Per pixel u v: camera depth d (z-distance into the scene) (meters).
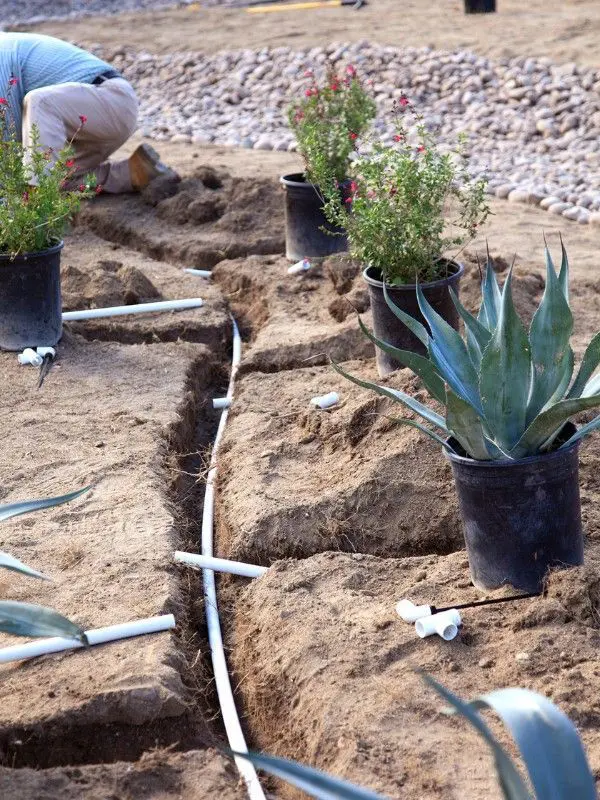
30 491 4.01
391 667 3.33
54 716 3.26
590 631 3.34
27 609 3.20
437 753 3.12
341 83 5.48
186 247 5.84
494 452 3.43
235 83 10.12
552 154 7.47
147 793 3.12
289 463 4.13
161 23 13.07
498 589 3.50
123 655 3.41
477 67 9.02
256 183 6.33
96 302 5.19
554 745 2.69
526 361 3.38
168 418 4.38
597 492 3.81
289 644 3.44
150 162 6.63
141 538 3.79
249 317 5.34
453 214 6.21
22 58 5.84
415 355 3.41
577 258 5.47
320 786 2.55
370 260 4.41
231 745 3.30
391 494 3.86
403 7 12.25
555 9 11.05
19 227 4.63
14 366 4.74
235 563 3.74
